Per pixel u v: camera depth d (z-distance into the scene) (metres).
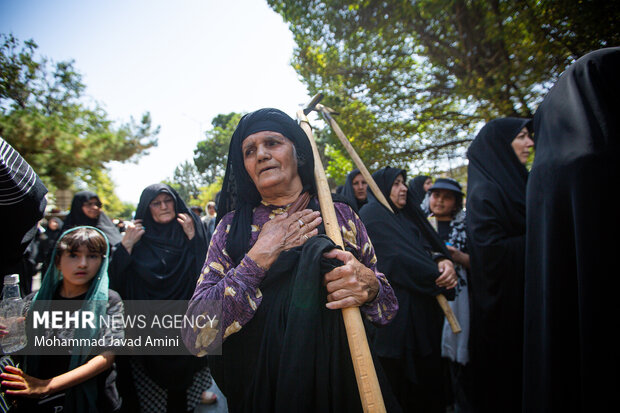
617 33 2.70
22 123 5.93
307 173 1.16
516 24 4.18
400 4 5.54
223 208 1.21
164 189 2.44
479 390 2.06
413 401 1.91
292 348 0.87
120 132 7.10
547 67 4.06
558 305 1.00
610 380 0.84
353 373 0.94
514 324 1.89
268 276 0.96
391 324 1.88
